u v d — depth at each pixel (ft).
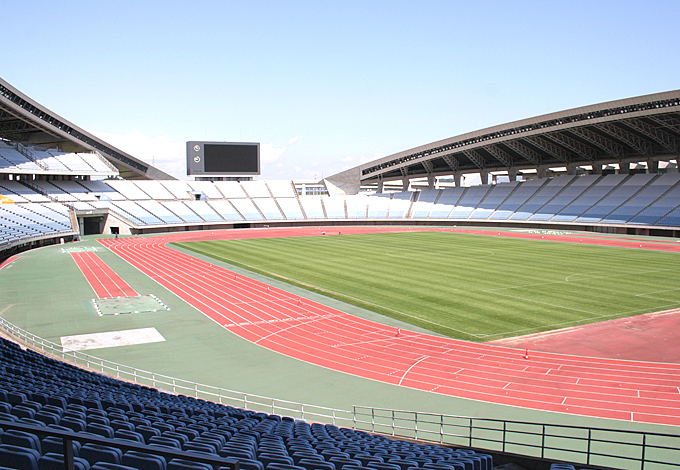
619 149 293.23
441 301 118.32
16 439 25.08
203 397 66.28
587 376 72.13
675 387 67.87
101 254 203.41
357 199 386.73
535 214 315.99
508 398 65.31
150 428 32.19
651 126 246.88
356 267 168.04
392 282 141.28
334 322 102.01
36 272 159.94
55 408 35.60
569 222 297.74
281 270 163.32
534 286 133.90
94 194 315.17
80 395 44.04
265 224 354.33
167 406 45.73
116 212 298.15
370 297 123.13
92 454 24.85
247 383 71.72
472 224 344.90
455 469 33.88
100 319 104.37
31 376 54.29
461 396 66.33
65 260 186.19
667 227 257.34
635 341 87.51
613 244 229.45
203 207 345.51
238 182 386.32
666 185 285.02
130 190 337.72
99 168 310.45
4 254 202.08
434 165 393.29
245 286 137.49
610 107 230.48
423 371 75.51
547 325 97.86
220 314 108.58
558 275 149.48
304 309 112.27
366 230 319.88
